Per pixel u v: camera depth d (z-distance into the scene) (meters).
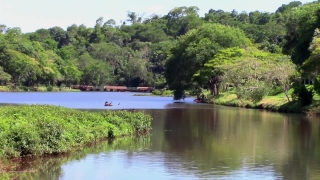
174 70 98.56
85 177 21.86
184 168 23.98
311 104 59.47
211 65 84.50
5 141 25.19
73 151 28.38
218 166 24.58
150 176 22.22
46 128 27.25
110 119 35.84
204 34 97.25
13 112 30.58
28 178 21.56
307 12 84.12
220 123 46.28
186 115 56.38
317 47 62.38
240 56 87.12
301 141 33.47
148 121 39.88
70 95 122.38
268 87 72.12
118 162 25.27
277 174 22.91
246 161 25.97
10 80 146.25
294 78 67.06
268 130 40.22
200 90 97.44
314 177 22.31
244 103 74.06
